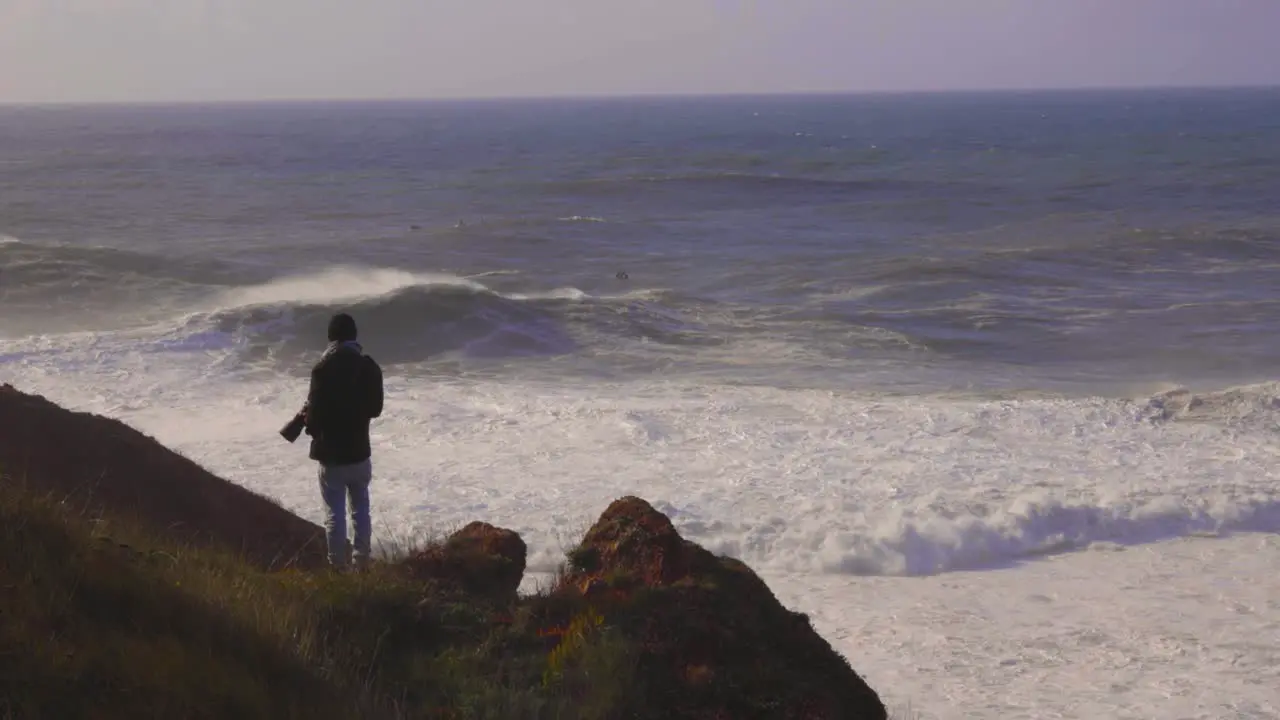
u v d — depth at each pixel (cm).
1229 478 1319
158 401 1675
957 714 711
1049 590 985
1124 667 799
